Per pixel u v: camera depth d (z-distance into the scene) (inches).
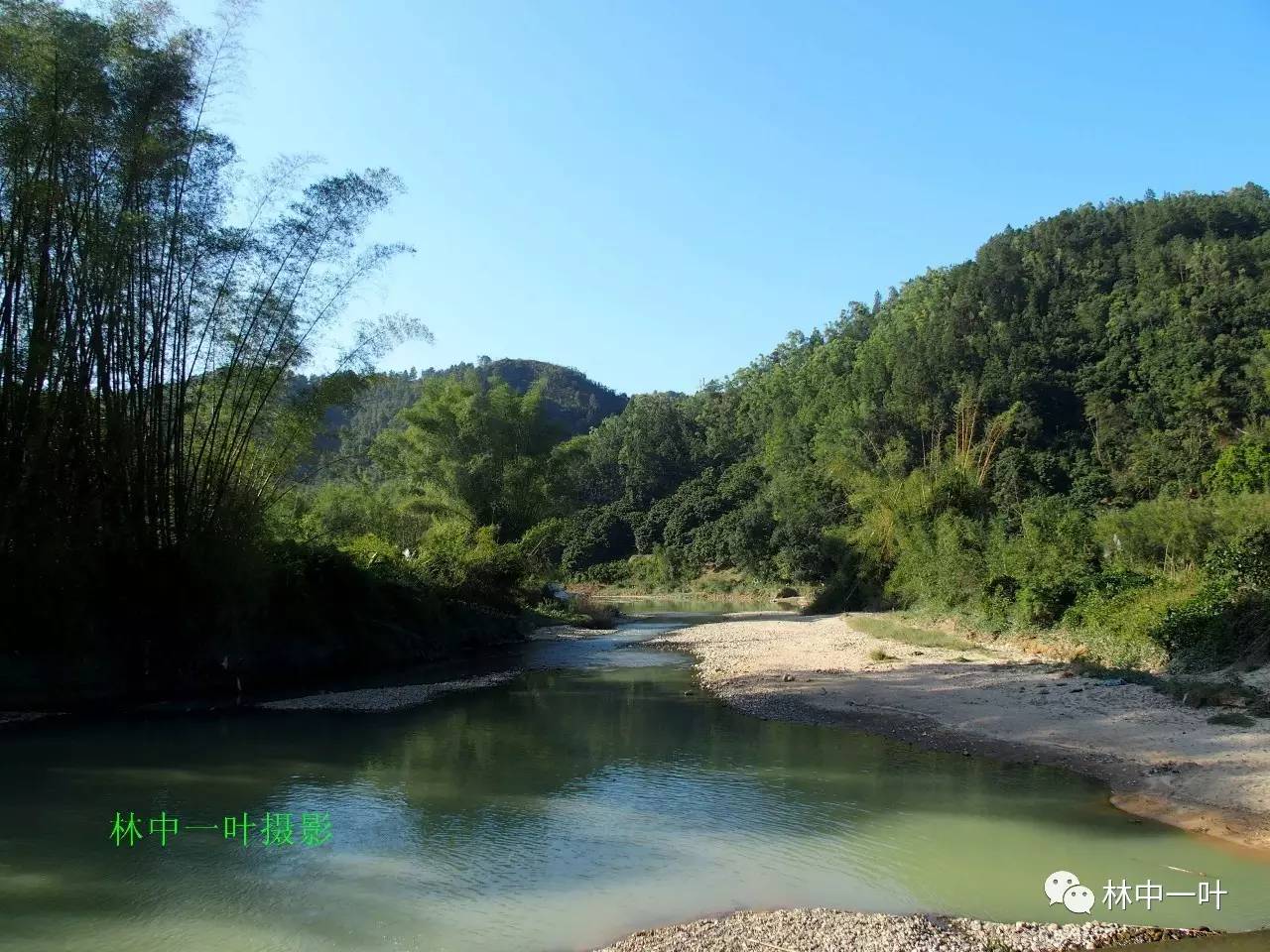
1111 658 764.6
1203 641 687.7
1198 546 981.8
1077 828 381.4
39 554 645.9
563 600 1717.5
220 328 753.6
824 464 2332.7
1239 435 2020.2
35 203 611.5
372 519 1558.8
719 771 486.0
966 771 480.1
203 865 343.0
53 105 604.1
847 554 1814.7
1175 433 2159.2
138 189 680.4
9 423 624.7
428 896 312.8
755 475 3115.2
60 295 641.6
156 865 342.6
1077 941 276.2
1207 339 2432.3
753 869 339.3
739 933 280.7
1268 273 2623.0
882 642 1087.6
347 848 362.6
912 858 348.8
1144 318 2640.3
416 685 822.5
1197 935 280.2
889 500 1646.2
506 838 375.2
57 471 661.9
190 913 297.7
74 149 636.1
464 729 607.5
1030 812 403.9
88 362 673.6
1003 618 1071.0
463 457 1690.5
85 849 360.5
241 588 773.3
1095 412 2400.3
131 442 700.0
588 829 386.3
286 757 521.7
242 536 773.9
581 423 5039.4
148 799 430.6
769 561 2544.3
